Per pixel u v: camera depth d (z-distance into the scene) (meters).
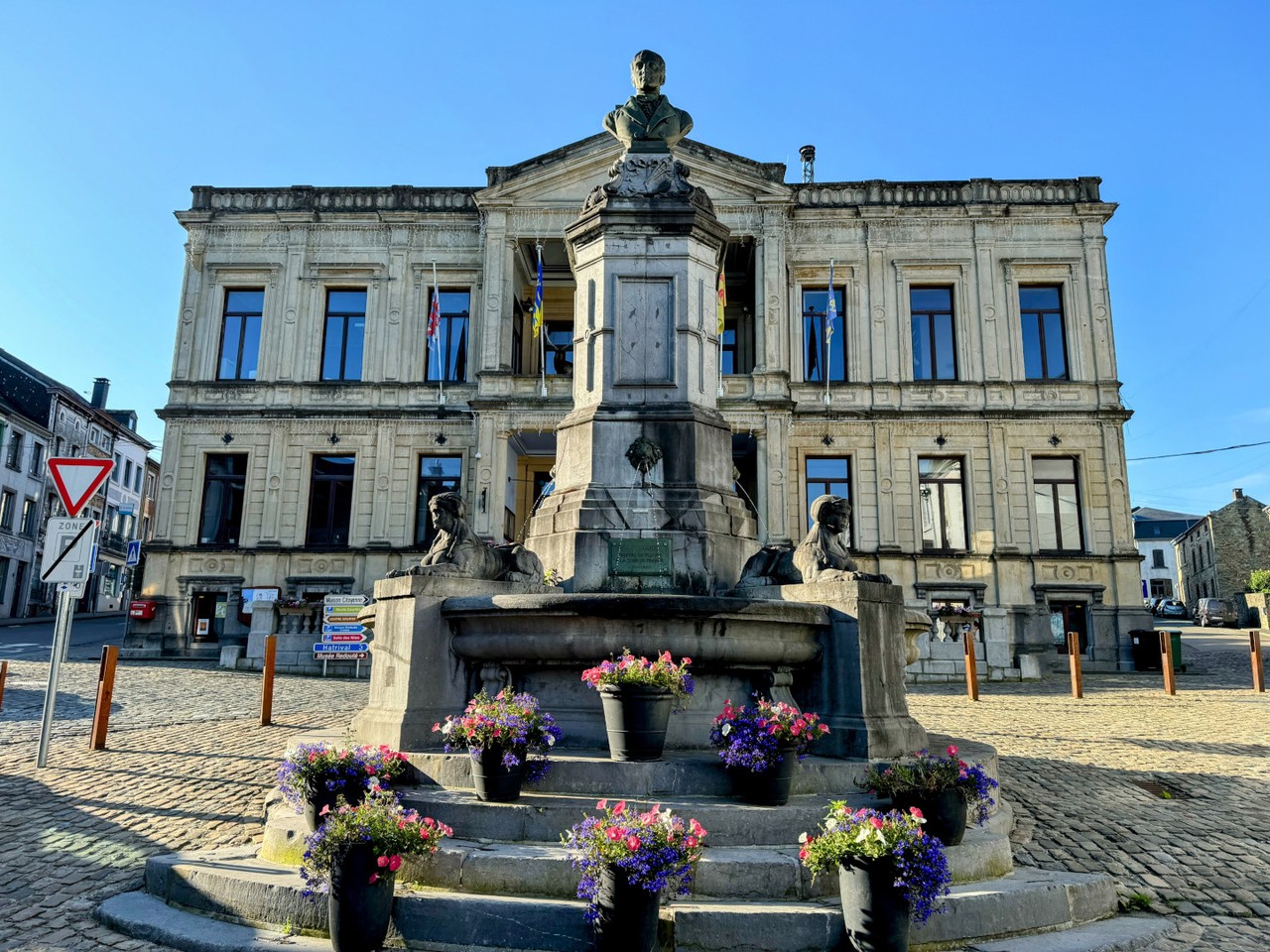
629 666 6.07
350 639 20.36
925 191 28.72
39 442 46.41
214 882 5.38
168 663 23.55
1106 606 26.12
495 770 5.64
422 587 6.92
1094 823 7.42
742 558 8.23
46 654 25.70
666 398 8.60
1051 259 28.12
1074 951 4.84
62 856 6.48
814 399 27.86
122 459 56.94
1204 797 8.34
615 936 4.41
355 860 4.68
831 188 28.91
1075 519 27.05
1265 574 46.59
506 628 6.71
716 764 5.93
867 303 28.36
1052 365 28.00
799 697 7.04
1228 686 19.45
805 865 4.87
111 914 5.34
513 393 26.81
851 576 7.02
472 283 28.95
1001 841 5.84
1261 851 6.77
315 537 27.88
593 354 8.84
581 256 9.28
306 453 28.14
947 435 27.45
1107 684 20.08
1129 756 10.23
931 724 12.96
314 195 29.59
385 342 28.77
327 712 13.93
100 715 10.41
